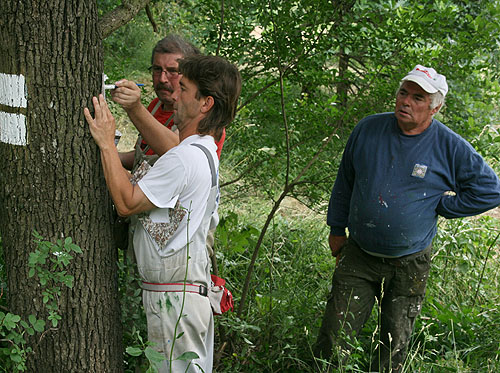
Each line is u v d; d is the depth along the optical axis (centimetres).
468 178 295
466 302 439
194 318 240
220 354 339
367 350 366
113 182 216
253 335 357
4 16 209
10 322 213
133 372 279
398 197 294
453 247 461
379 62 374
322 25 354
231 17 368
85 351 240
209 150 234
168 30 984
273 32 357
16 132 217
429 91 278
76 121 220
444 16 347
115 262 249
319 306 381
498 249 540
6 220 229
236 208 555
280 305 369
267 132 397
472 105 427
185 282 227
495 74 400
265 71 389
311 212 568
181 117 240
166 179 221
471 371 350
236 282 414
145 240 231
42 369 237
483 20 347
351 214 311
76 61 216
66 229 228
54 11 210
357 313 319
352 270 317
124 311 255
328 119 382
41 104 215
